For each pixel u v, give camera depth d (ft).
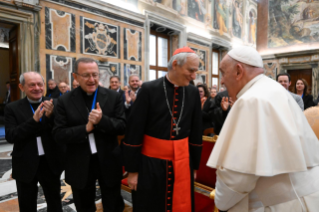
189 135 5.76
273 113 3.21
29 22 19.03
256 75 3.71
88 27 23.15
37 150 6.22
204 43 39.96
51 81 18.94
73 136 5.17
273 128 3.18
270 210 3.43
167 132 5.22
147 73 29.58
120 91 14.53
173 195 5.15
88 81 5.42
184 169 5.28
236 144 3.25
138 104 5.18
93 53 23.70
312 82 44.80
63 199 9.04
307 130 3.51
